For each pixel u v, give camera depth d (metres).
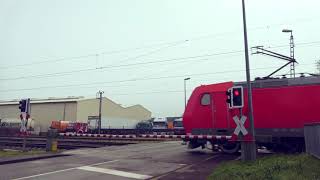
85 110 81.44
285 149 19.50
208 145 21.33
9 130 67.19
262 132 19.48
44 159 19.78
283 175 11.22
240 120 15.60
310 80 18.69
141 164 17.38
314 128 14.59
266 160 15.16
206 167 16.02
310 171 11.68
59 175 14.24
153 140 37.62
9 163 18.25
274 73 28.48
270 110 19.36
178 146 27.73
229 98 15.70
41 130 81.50
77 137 44.50
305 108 18.55
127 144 32.34
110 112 88.69
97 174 14.48
